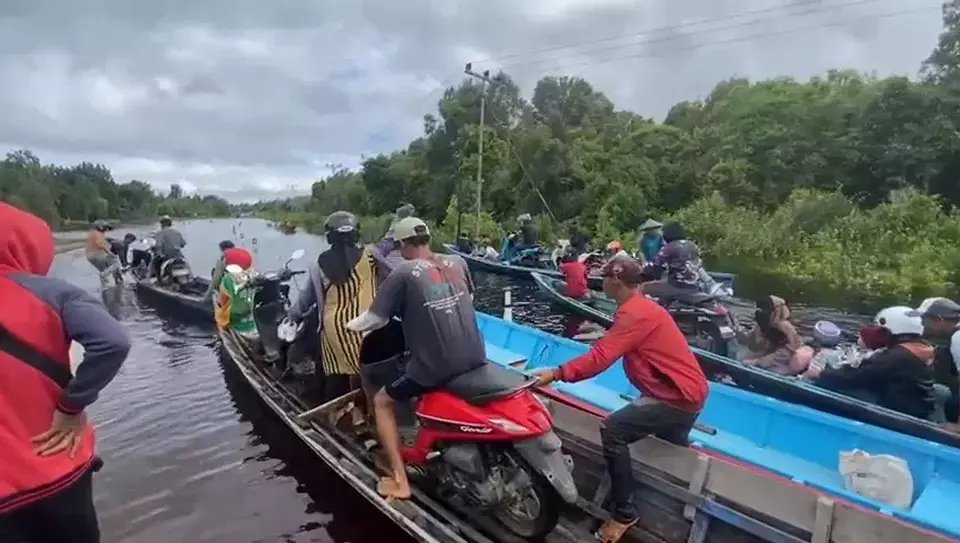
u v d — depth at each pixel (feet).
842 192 97.96
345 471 16.28
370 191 170.71
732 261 81.05
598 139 126.82
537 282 47.88
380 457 16.71
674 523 13.10
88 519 8.45
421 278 13.00
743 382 23.35
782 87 129.90
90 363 7.75
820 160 101.40
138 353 32.45
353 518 16.93
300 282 52.85
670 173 113.91
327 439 18.04
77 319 7.79
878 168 93.91
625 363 13.55
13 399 7.55
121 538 15.96
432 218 139.64
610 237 95.04
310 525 16.63
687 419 13.03
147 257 51.67
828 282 65.62
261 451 20.93
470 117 143.13
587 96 160.15
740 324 31.07
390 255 21.31
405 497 14.20
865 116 97.81
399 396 13.76
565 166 107.65
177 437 22.00
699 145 119.55
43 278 7.97
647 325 12.83
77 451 8.14
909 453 14.85
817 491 11.44
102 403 25.16
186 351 32.91
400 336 16.02
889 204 81.97
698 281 27.86
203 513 17.19
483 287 54.90
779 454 16.90
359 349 17.47
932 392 18.62
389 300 13.12
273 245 112.57
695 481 12.66
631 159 112.27
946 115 88.94
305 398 21.50
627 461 12.91
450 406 12.86
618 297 13.35
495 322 27.53
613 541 12.85
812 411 16.84
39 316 7.69
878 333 19.58
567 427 15.42
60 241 114.73
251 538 16.05
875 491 13.60
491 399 12.52
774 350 24.85
